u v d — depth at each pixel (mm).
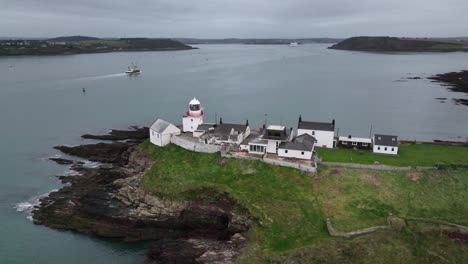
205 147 84375
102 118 149250
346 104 168250
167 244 63438
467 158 79062
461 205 65000
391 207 64812
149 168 84938
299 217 63156
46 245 65812
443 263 55125
